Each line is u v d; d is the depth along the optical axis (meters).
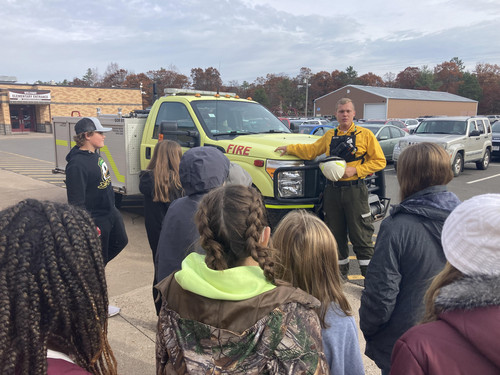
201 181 2.30
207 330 1.20
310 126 15.95
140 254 5.57
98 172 3.52
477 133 13.09
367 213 4.33
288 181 4.72
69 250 0.93
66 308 0.91
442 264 1.93
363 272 4.43
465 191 10.60
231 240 1.32
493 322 0.97
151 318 3.79
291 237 1.75
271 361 1.18
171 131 5.25
